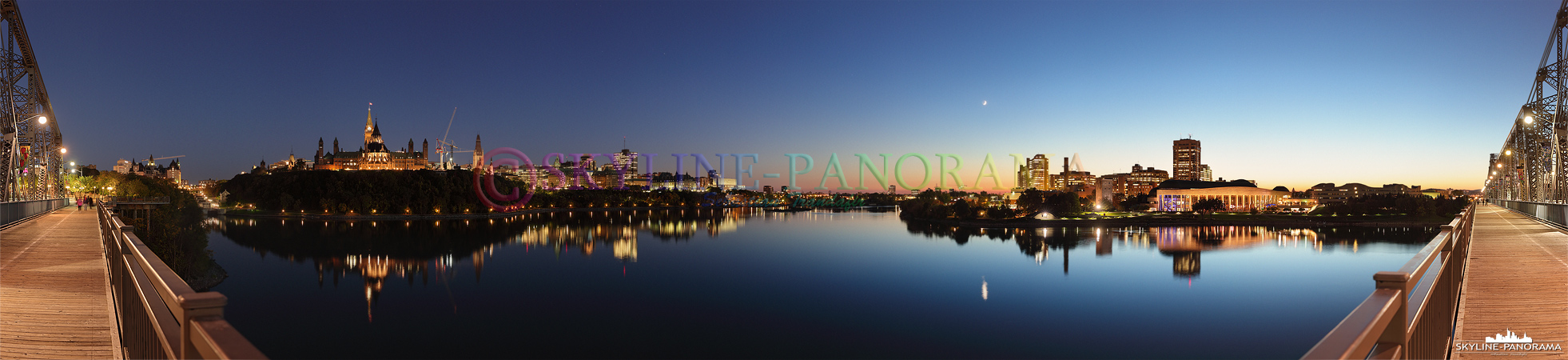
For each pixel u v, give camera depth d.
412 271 113.56
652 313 83.12
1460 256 13.05
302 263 118.00
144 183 151.38
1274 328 72.62
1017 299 91.00
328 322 76.19
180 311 4.96
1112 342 68.31
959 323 77.31
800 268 120.62
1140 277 106.62
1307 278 103.00
